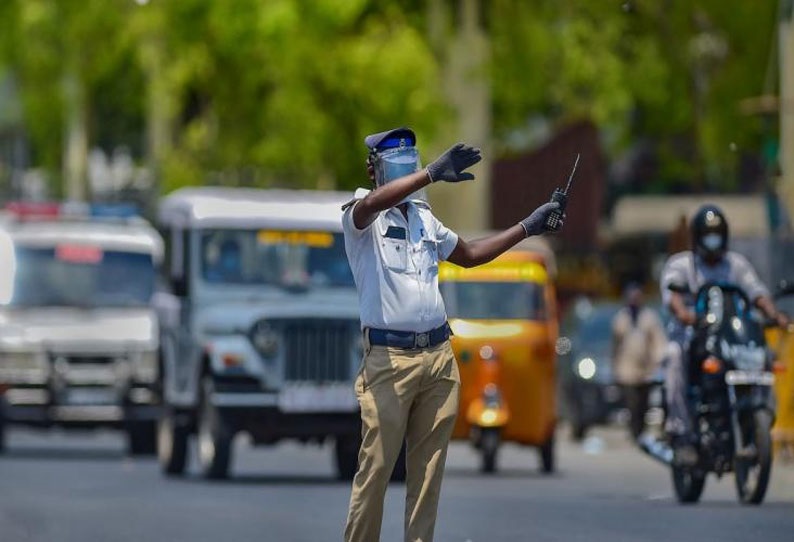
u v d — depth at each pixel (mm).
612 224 103438
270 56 83812
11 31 91250
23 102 95500
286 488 47688
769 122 71938
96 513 40438
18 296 63156
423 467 24422
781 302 57125
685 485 40656
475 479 51125
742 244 60625
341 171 86625
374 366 24109
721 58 93125
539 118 104125
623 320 68625
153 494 45688
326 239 52438
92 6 88688
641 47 93688
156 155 94000
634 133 103812
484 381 53875
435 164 23172
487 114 84875
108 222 65875
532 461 60812
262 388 49938
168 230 54969
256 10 83000
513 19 85250
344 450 51562
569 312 95312
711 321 39094
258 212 52281
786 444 49219
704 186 102438
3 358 62312
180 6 84938
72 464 58188
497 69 84938
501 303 54781
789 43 70688
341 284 52281
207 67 86250
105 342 62562
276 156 85000
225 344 49969
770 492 42531
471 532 34875
